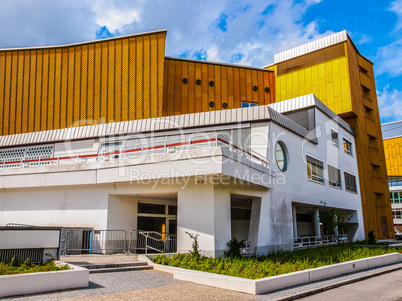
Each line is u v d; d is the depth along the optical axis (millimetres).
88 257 13641
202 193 14867
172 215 19828
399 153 64750
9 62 29016
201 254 14180
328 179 26172
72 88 27766
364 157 35031
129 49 27688
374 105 39094
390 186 66000
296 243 21547
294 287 9852
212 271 10859
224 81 34375
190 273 10148
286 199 19469
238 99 34531
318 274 11305
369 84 38656
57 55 28516
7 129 27984
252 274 10383
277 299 8219
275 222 18094
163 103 31594
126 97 26922
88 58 28109
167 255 13914
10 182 17672
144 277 10508
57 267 9312
